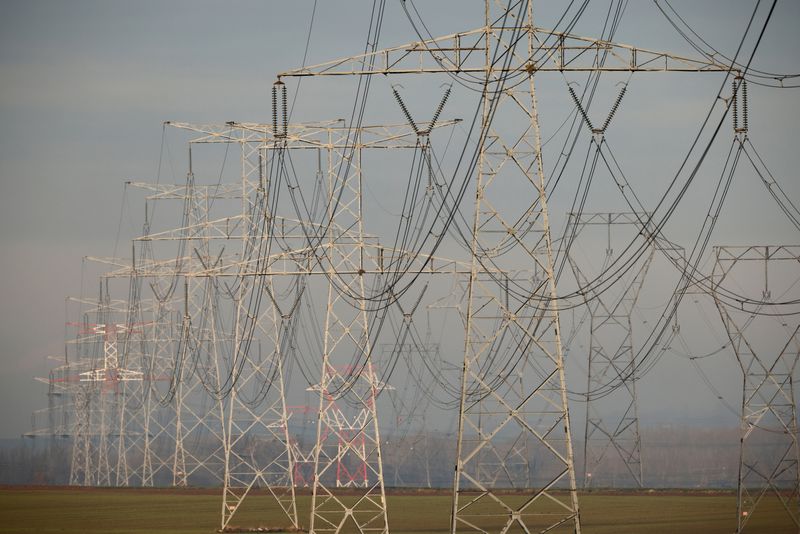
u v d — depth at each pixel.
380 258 106.75
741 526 122.50
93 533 125.75
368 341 105.12
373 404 105.31
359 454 108.62
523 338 86.75
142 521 142.50
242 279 125.38
